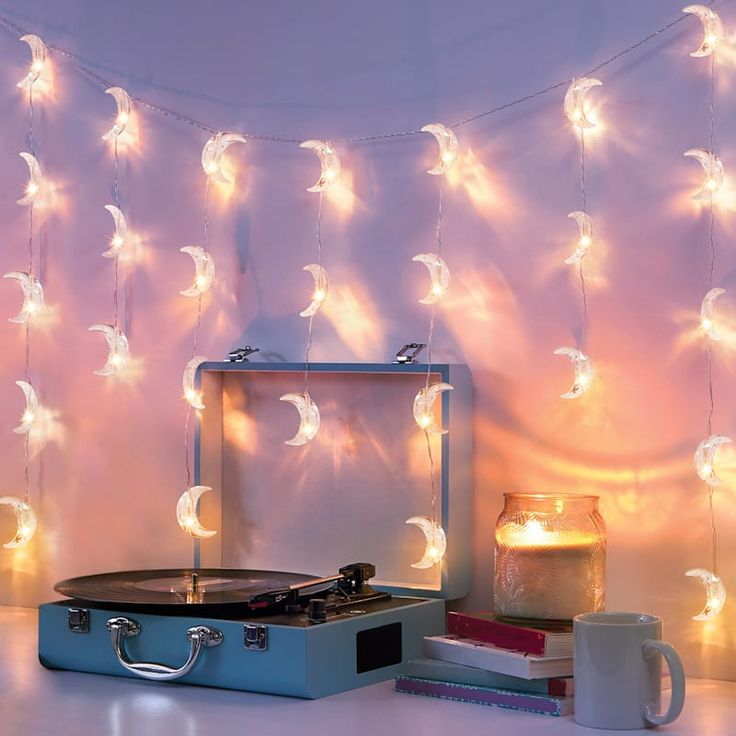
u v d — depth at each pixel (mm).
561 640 1293
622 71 1484
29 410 1827
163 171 1784
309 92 1687
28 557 1873
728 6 1424
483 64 1572
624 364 1480
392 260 1628
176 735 1181
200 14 1761
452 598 1534
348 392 1644
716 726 1227
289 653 1321
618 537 1479
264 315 1712
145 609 1425
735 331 1416
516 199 1550
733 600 1414
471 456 1569
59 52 1860
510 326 1551
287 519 1683
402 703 1305
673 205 1453
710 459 1385
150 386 1787
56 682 1400
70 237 1853
